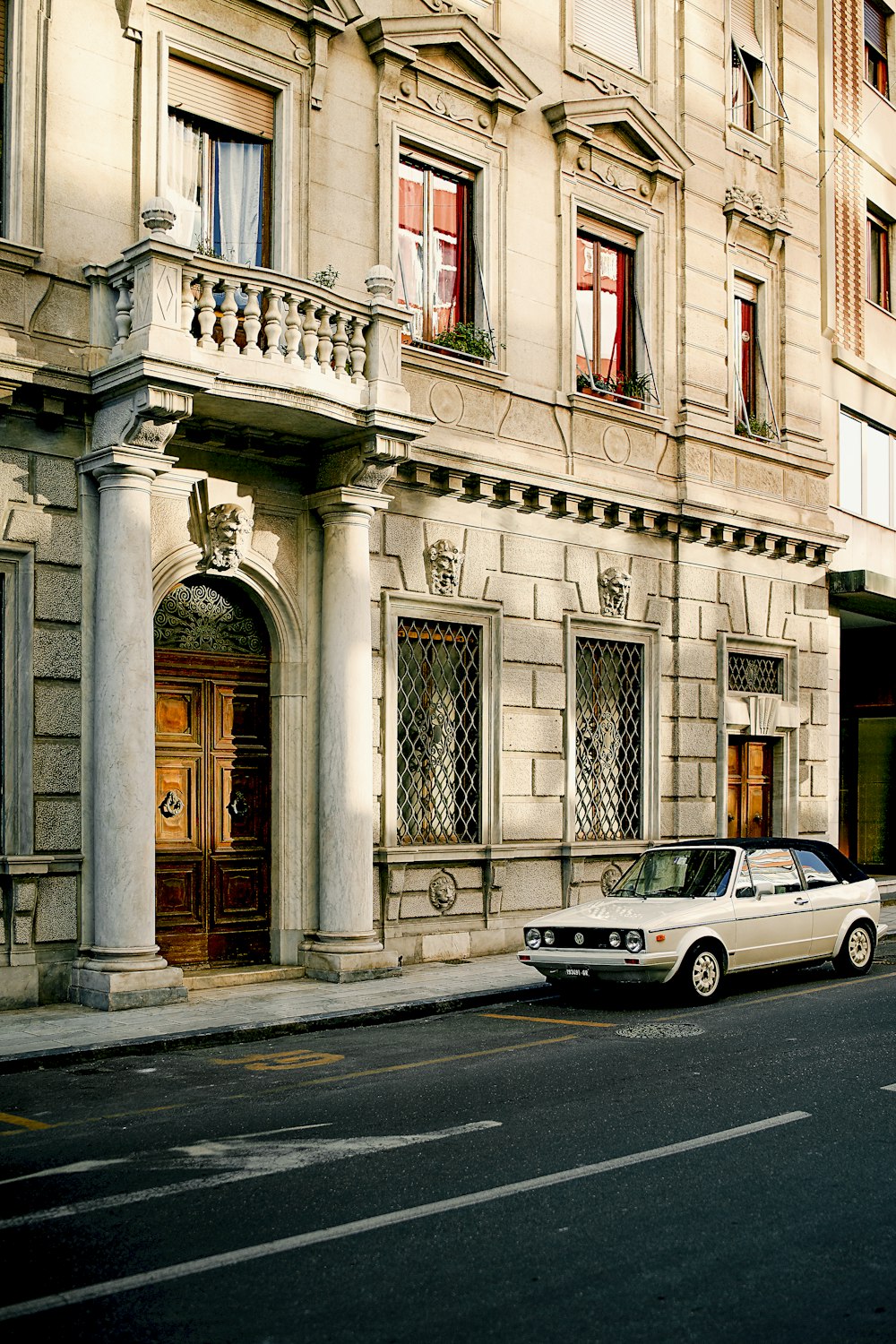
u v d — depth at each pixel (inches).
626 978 451.5
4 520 464.1
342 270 569.0
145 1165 265.3
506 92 637.3
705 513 731.4
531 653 645.3
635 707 709.9
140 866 467.2
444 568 602.2
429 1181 249.8
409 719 597.6
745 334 808.9
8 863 454.0
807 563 827.4
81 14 492.4
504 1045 399.9
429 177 619.5
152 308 457.4
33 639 469.1
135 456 469.7
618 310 714.8
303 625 553.9
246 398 476.4
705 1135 280.5
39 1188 248.7
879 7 985.5
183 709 528.7
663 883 505.4
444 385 607.5
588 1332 179.2
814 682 828.6
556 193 669.9
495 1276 200.1
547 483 639.8
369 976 529.7
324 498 543.2
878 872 1026.1
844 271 904.9
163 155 511.2
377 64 588.1
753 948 484.4
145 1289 195.8
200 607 535.8
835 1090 322.0
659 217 730.2
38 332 474.3
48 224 479.5
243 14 539.5
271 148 556.1
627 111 697.0
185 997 471.2
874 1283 196.4
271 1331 179.9
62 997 468.1
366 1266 204.5
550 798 650.8
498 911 620.4
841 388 887.7
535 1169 256.5
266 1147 278.4
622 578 689.0
